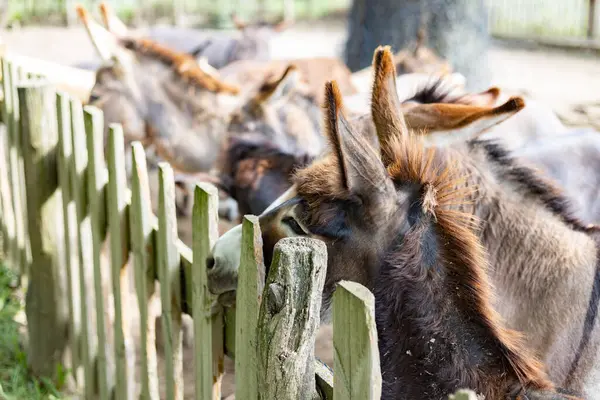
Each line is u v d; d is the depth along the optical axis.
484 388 2.16
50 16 16.81
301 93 5.58
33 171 3.59
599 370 2.62
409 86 5.98
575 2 15.95
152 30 11.89
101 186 3.12
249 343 2.05
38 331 3.76
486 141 2.86
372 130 2.84
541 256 2.65
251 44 11.30
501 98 4.82
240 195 4.73
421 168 2.34
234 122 5.30
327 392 1.85
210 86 5.69
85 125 3.15
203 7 18.80
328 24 18.52
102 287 3.22
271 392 1.80
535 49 15.45
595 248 2.73
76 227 3.49
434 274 2.22
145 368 2.96
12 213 5.02
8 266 5.12
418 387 2.19
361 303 1.55
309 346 1.79
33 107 3.52
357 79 7.57
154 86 5.65
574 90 11.67
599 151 4.27
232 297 2.36
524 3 16.44
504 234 2.67
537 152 4.18
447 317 2.20
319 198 2.30
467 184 2.67
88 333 3.44
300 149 4.96
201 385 2.53
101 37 5.69
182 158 5.69
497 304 2.61
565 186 4.11
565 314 2.61
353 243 2.28
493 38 16.30
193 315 2.52
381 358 2.22
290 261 1.72
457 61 9.23
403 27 9.12
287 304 1.74
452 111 2.83
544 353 2.62
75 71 6.62
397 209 2.28
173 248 2.62
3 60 4.67
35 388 3.69
